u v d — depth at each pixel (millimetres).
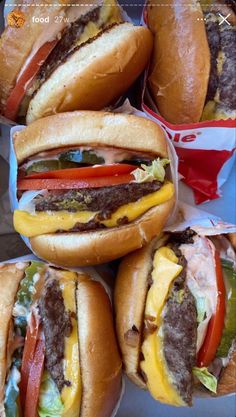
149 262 281
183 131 303
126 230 266
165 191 274
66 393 258
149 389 280
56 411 258
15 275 271
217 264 279
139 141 265
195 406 340
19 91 290
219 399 343
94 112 265
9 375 261
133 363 276
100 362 261
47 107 281
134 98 336
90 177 270
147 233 270
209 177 347
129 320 273
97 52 272
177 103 298
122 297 280
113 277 312
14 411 258
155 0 303
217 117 301
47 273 275
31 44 278
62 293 270
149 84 313
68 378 258
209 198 353
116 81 282
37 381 259
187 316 268
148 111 307
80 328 262
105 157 269
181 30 288
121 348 277
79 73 271
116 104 315
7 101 299
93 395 259
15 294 267
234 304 277
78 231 268
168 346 268
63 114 268
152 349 267
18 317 265
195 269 279
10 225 332
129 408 334
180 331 267
